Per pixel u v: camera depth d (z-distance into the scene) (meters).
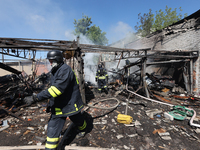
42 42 4.47
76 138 2.41
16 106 4.27
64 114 1.80
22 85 6.89
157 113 3.76
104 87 6.23
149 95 5.63
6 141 2.34
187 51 6.14
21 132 2.66
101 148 2.05
